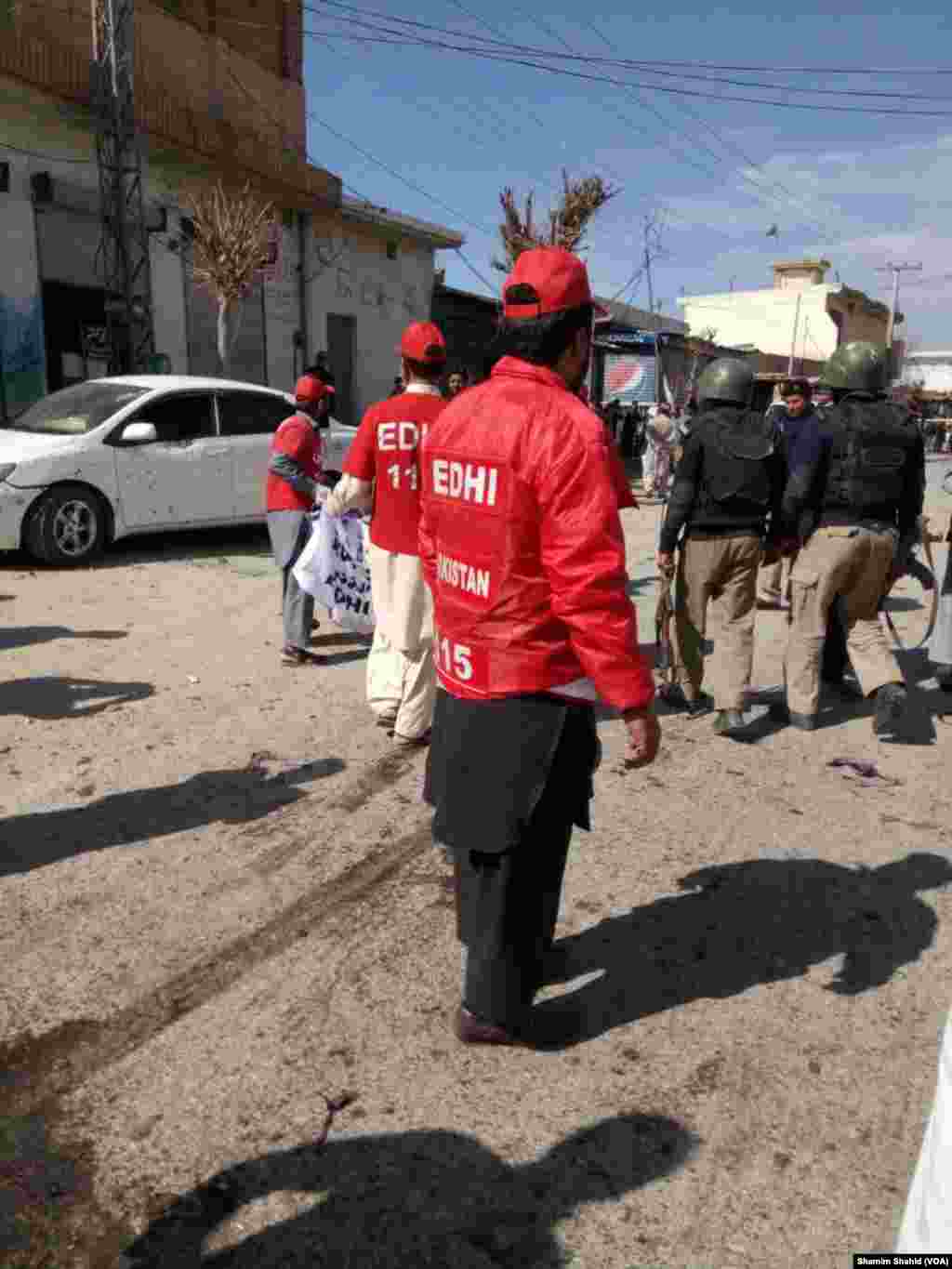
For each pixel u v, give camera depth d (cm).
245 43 1844
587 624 215
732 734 501
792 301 5116
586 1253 198
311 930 312
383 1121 232
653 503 1680
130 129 1430
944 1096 125
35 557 862
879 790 441
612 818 400
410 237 2172
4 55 1297
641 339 2441
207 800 405
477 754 233
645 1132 231
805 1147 228
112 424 894
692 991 286
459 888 254
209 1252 196
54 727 486
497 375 227
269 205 1605
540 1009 276
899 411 482
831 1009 280
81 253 1478
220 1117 232
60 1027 263
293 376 1922
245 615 727
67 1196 209
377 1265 193
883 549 484
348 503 444
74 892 330
